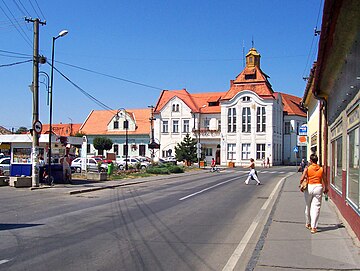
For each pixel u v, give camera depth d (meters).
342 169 12.62
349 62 10.52
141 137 80.94
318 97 18.17
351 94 10.49
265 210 15.80
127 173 40.62
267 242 9.67
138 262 8.02
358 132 9.41
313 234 10.50
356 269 7.36
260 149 70.56
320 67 12.90
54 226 12.14
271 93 72.44
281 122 76.75
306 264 7.70
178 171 47.47
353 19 8.58
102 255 8.57
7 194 21.80
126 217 13.98
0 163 35.53
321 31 9.49
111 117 87.19
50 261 8.05
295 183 29.39
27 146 25.91
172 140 78.06
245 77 73.75
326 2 7.84
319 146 21.84
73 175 35.22
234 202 18.61
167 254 8.70
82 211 15.52
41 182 26.73
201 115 77.38
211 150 76.25
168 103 78.56
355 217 9.84
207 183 31.22
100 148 75.62
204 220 13.36
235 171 52.78
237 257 8.44
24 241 9.95
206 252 8.91
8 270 7.40
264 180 34.09
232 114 72.44
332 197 16.47
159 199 19.98
